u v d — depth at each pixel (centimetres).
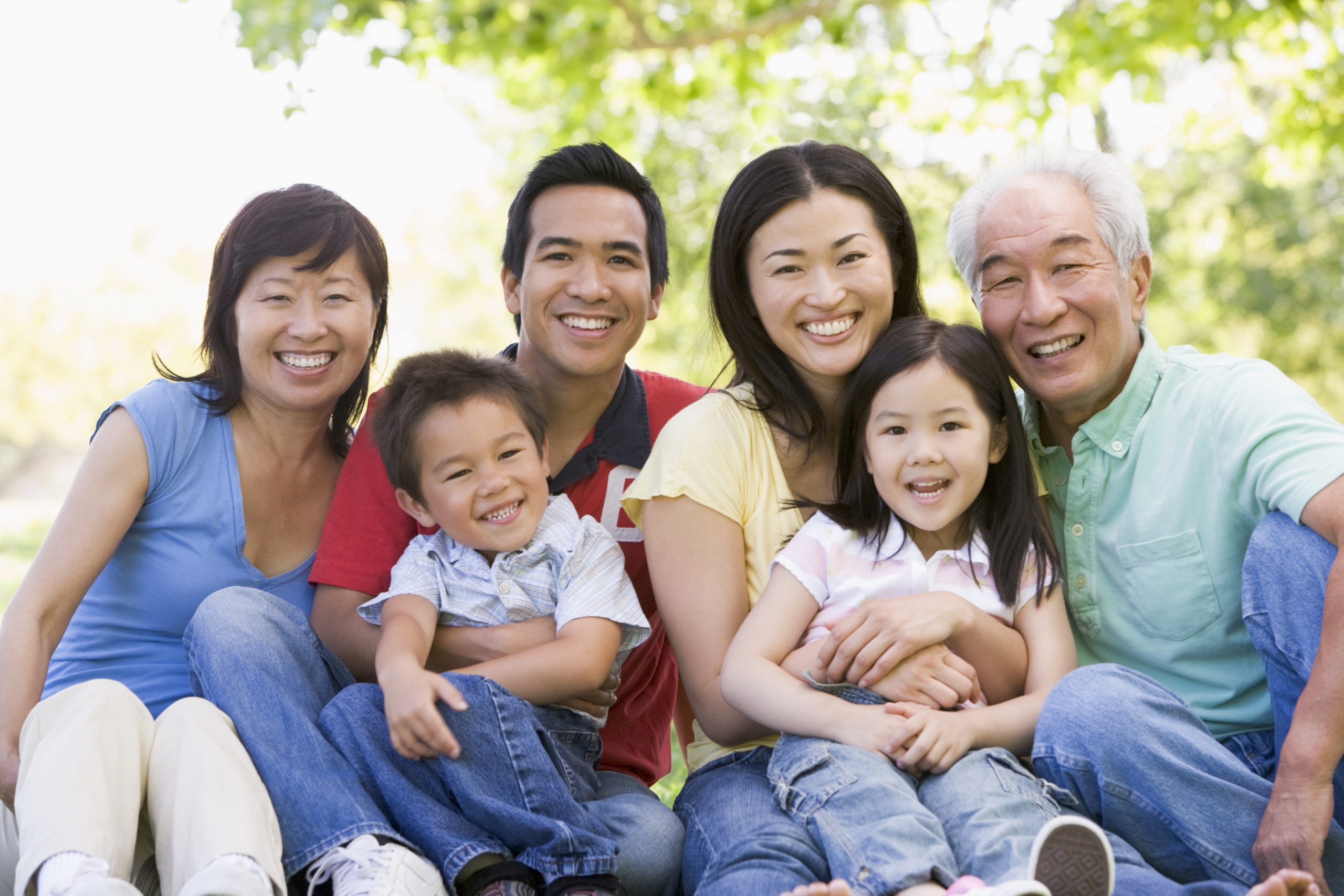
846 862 208
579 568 264
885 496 259
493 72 995
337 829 217
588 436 305
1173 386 263
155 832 218
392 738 227
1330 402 1694
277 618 244
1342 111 935
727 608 262
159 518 279
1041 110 904
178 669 277
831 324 267
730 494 267
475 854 218
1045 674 245
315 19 858
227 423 287
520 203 301
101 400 2312
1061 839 186
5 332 2256
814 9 920
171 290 2391
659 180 1016
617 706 284
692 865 235
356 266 287
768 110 962
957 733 227
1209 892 197
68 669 279
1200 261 1641
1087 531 267
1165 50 888
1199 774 214
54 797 204
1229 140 1330
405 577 269
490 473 261
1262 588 235
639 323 298
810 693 236
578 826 227
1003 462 262
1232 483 248
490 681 233
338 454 308
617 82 995
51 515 1623
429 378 268
